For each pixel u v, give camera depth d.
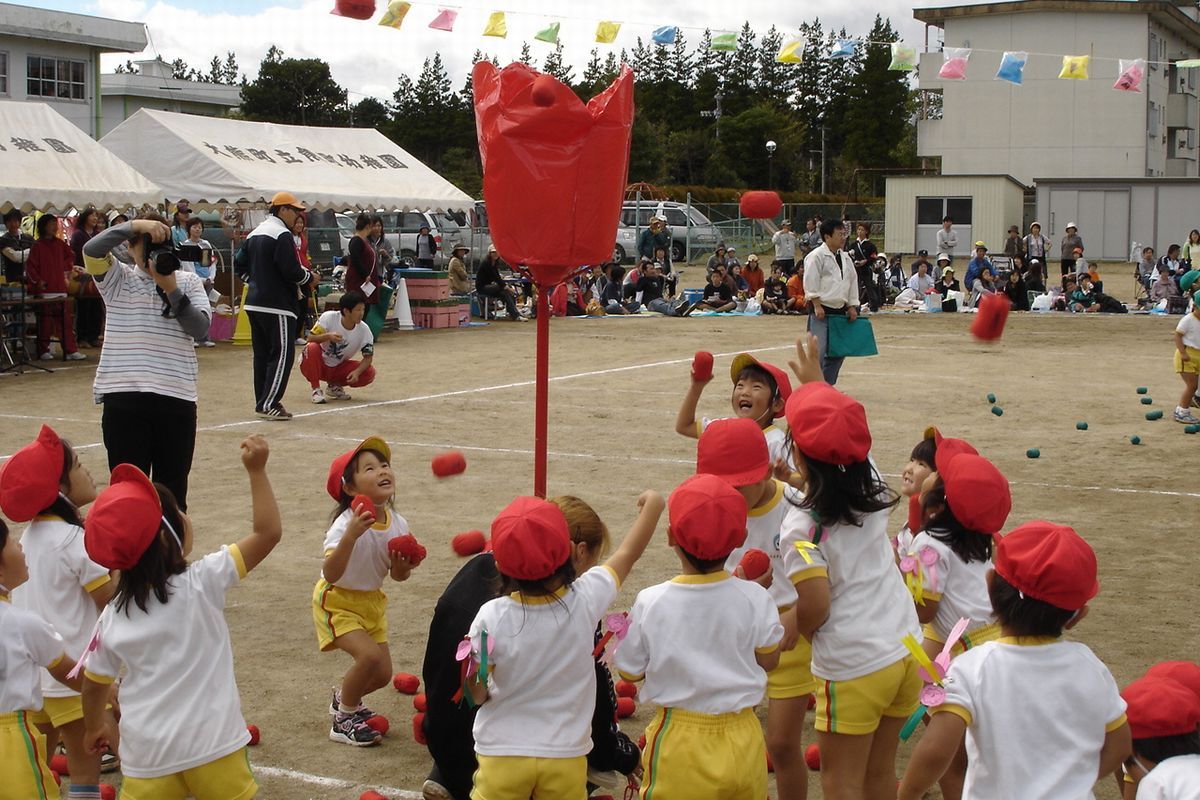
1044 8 49.66
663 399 14.81
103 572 4.69
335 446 11.87
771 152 69.56
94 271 7.16
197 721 4.04
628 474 10.62
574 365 18.12
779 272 28.77
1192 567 7.86
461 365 18.12
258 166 21.78
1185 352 12.94
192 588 4.11
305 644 6.61
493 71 5.43
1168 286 28.84
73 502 5.00
